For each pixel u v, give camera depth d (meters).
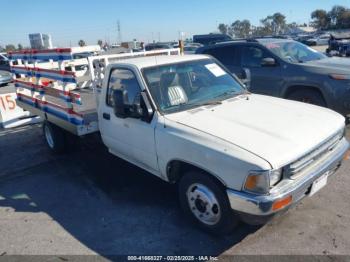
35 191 4.83
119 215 3.98
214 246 3.29
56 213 4.17
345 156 3.55
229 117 3.47
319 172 3.06
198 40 31.47
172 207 4.06
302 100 6.58
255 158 2.75
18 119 8.52
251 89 7.38
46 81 5.98
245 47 7.55
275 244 3.23
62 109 5.11
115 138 4.41
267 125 3.25
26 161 6.04
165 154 3.55
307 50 7.54
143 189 4.59
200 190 3.34
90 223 3.87
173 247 3.32
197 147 3.13
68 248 3.44
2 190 4.96
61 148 6.03
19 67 6.60
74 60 5.92
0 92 15.80
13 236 3.74
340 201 3.88
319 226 3.44
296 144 2.93
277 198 2.73
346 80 5.86
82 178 5.11
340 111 6.04
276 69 6.87
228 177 2.92
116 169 5.34
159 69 4.02
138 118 3.80
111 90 4.35
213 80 4.35
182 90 3.97
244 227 3.51
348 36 21.03
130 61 4.18
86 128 4.79
